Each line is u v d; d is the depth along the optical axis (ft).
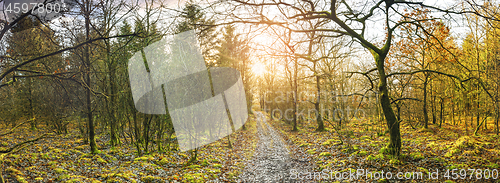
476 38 52.49
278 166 35.60
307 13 24.03
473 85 55.06
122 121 40.93
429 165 28.27
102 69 40.47
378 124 63.98
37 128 59.93
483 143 35.96
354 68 69.56
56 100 46.96
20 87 51.08
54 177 24.82
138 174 27.68
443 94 67.00
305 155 41.81
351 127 71.82
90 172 28.04
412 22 29.27
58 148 39.93
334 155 38.22
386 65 60.18
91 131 37.09
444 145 37.58
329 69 56.65
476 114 59.67
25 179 23.41
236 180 29.14
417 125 68.69
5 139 47.52
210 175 29.12
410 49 54.13
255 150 47.26
